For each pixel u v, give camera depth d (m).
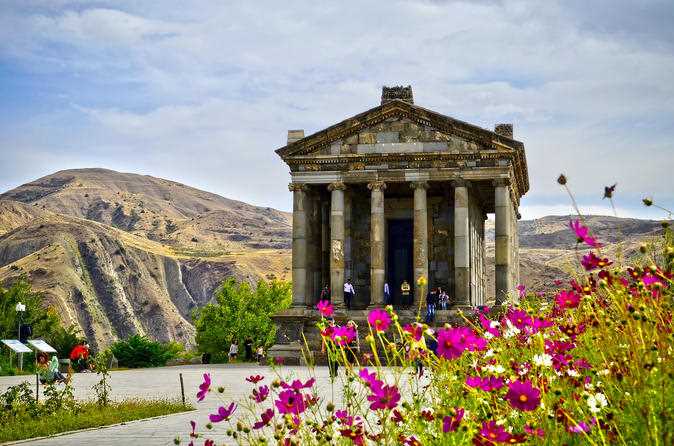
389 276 69.88
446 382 10.47
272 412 9.80
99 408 27.91
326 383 34.53
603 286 9.77
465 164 62.38
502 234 60.97
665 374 8.57
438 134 63.34
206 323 104.12
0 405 25.70
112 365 75.75
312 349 61.78
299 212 64.81
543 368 9.69
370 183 63.81
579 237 9.80
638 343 9.02
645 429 8.23
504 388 10.05
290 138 66.94
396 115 64.00
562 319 12.65
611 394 9.59
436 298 64.38
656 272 9.70
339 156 64.25
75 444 19.80
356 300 68.75
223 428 22.22
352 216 70.00
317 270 69.00
